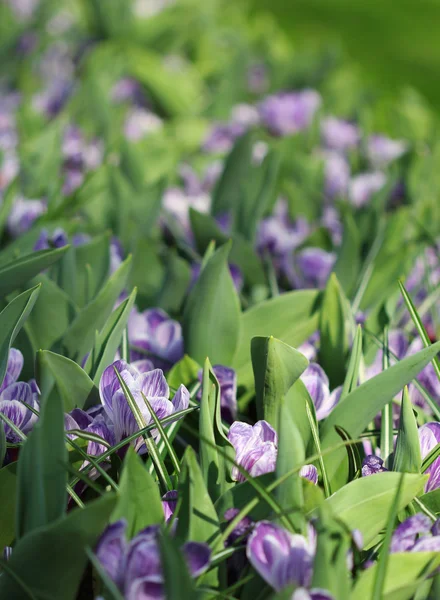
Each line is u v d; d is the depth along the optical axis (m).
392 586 1.50
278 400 1.64
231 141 3.36
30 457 1.50
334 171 2.77
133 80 4.02
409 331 1.93
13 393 1.64
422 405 1.78
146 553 1.47
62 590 1.49
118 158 2.92
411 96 4.09
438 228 2.37
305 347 1.82
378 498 1.55
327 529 1.46
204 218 2.00
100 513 1.46
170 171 2.78
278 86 4.38
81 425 1.62
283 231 2.17
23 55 4.72
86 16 5.04
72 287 1.88
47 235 1.98
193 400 1.71
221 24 5.78
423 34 9.58
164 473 1.59
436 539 1.51
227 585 1.56
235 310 1.79
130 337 1.84
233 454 1.60
